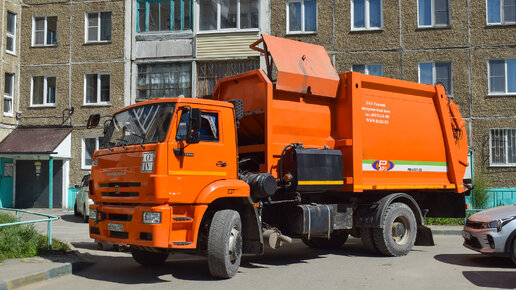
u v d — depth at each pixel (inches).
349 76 376.8
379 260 364.2
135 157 288.2
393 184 393.4
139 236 278.5
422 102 428.8
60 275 306.8
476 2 848.9
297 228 339.3
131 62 923.4
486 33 844.0
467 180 467.2
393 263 349.7
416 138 417.4
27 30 969.5
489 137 832.9
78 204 719.1
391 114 401.4
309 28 880.3
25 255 340.8
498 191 818.2
